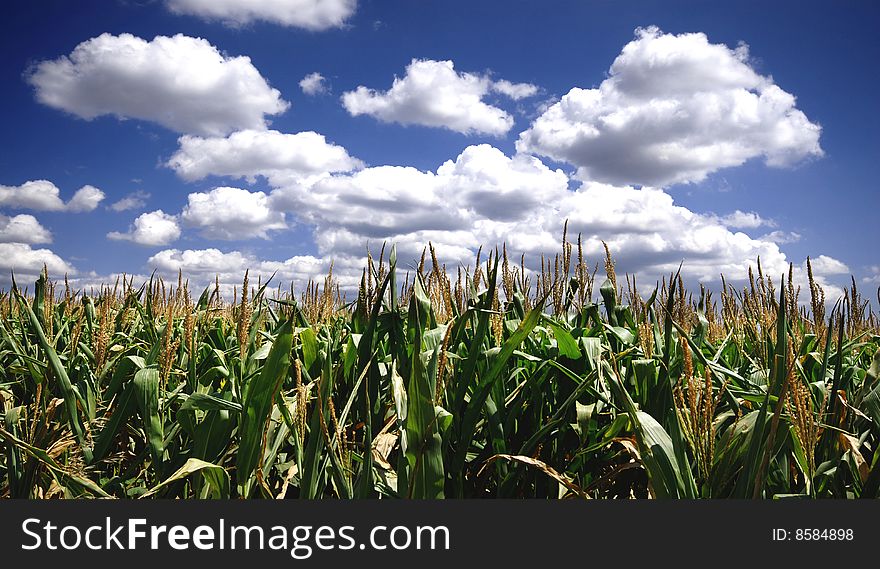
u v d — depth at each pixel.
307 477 2.49
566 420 3.27
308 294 4.69
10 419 3.17
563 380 3.38
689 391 2.41
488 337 3.48
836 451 2.81
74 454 3.14
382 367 3.39
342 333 4.18
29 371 3.86
